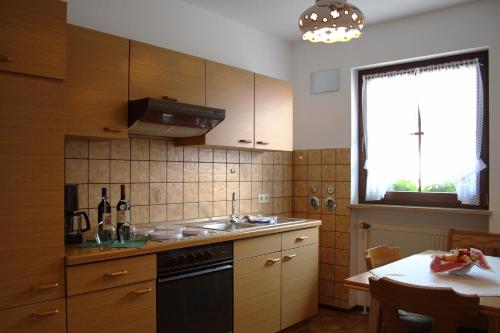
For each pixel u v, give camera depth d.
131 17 2.80
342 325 3.48
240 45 3.62
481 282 1.96
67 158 2.45
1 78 1.74
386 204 3.72
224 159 3.43
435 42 3.35
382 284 1.76
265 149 3.40
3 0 1.74
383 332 1.96
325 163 3.96
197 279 2.44
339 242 3.85
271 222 3.23
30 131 1.82
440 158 3.43
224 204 3.42
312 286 3.40
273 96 3.44
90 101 2.24
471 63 3.27
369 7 3.26
